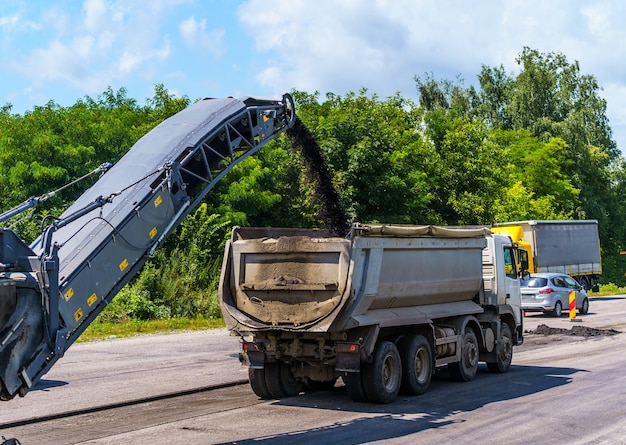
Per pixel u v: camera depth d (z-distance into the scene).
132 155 10.73
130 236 9.45
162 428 10.05
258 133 13.04
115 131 33.78
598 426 10.01
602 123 74.44
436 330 13.47
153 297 27.58
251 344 11.95
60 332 7.92
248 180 32.81
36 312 7.73
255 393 12.48
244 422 10.46
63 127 33.59
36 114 33.59
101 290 9.00
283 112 14.00
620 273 71.88
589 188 67.94
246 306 12.01
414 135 40.72
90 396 12.43
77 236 9.08
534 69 69.94
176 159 10.62
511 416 10.78
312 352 11.71
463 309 14.26
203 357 17.72
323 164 16.44
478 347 14.98
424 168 39.97
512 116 70.19
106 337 21.98
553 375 14.95
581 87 72.75
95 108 40.47
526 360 17.48
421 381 12.72
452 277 13.77
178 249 30.20
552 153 64.12
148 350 19.08
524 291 30.98
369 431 9.82
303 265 11.64
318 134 35.19
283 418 10.74
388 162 34.97
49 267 7.77
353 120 35.38
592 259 44.09
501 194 46.16
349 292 11.19
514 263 16.41
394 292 12.14
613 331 23.36
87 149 31.88
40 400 12.05
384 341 12.07
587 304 32.91
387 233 11.88
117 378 14.41
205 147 11.40
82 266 8.71
